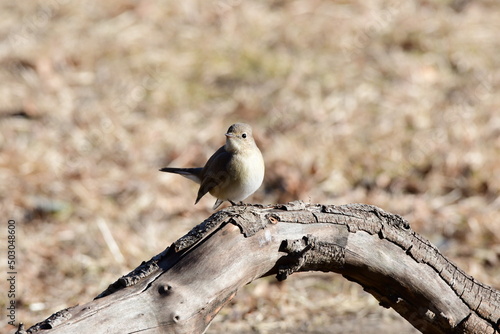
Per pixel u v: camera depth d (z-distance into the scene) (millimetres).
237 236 6559
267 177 13445
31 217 12492
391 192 13211
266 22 17844
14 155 13836
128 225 12453
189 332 6254
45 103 15289
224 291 6441
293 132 14469
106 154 14141
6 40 16984
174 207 12977
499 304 7363
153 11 18062
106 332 5926
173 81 16016
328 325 9805
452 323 7309
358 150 14117
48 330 5762
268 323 9906
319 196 13023
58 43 16938
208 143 14414
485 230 12242
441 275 7266
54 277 11078
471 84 15742
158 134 14680
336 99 15312
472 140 14203
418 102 15273
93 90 15758
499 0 18656
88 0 18516
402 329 9609
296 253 6781
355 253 7039
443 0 18531
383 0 18453
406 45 16812
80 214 12578
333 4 18266
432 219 12484
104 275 11148
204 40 17266
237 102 15367
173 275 6352
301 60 16500
